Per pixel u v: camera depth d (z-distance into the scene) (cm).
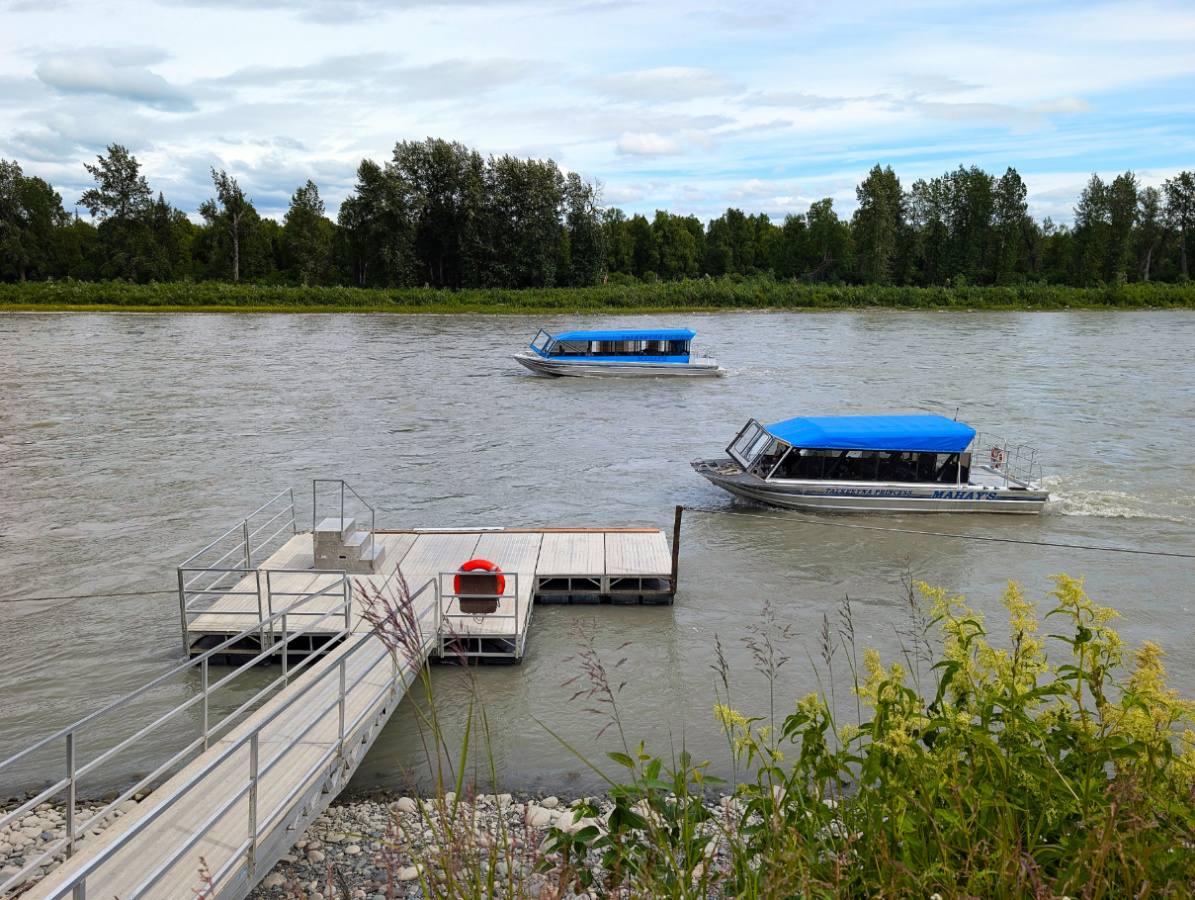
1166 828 395
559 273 11819
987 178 12250
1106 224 11950
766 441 2420
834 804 504
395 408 3809
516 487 2550
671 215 14400
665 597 1720
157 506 2350
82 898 532
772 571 1898
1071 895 366
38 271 11256
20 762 1176
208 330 7256
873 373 4881
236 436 3216
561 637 1560
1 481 2597
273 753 937
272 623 1426
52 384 4378
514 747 1197
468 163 10725
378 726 1069
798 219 14025
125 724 1274
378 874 900
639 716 1282
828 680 1395
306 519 2241
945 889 383
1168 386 4341
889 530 2169
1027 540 2109
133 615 1655
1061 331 7431
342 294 9712
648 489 2536
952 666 480
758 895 386
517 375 4816
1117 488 2552
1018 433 3266
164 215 11594
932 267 12756
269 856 788
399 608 463
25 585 1803
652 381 4641
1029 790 436
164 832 788
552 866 446
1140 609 1703
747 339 6775
